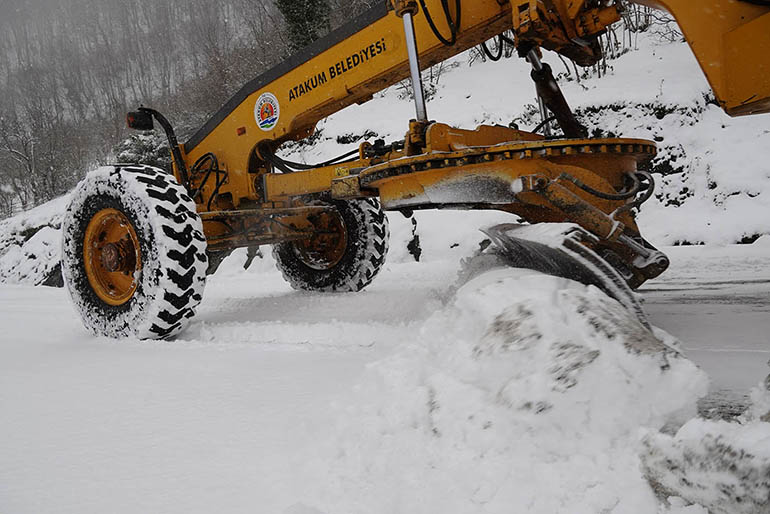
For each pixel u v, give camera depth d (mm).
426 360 1403
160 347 2818
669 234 7188
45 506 1101
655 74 8867
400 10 2582
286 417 1500
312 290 4719
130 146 11352
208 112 15453
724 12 1852
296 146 11180
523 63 11086
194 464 1253
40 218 12656
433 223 8367
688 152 7801
